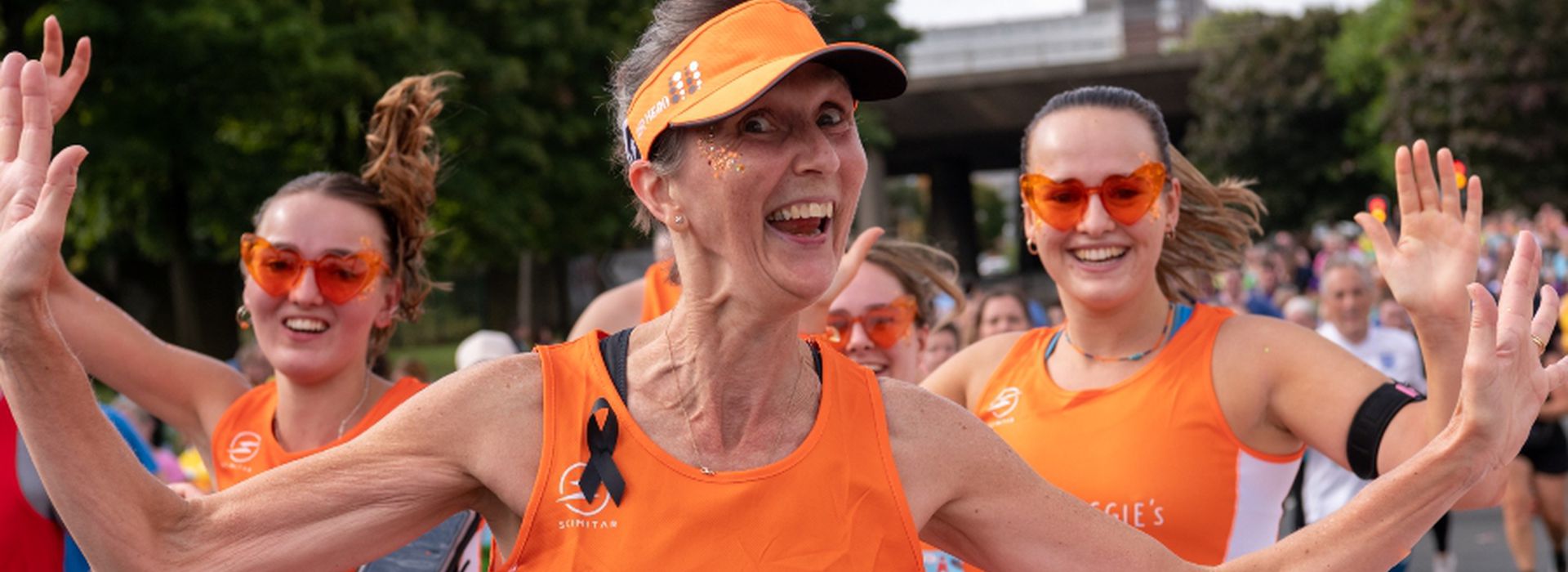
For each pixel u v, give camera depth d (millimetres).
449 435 2906
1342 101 65125
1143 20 168625
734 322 2846
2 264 2682
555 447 2861
